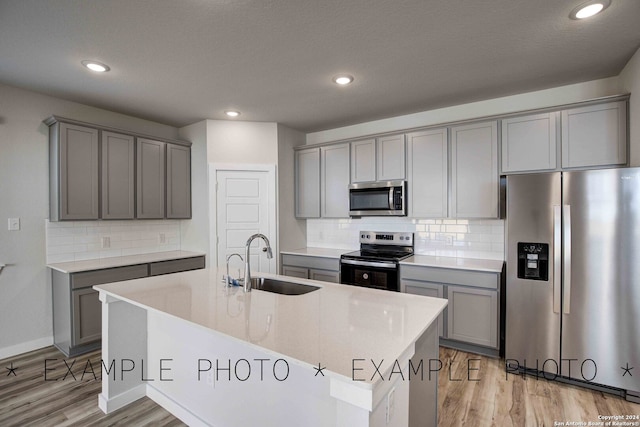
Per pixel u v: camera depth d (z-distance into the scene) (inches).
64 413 85.7
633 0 70.5
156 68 103.6
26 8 72.6
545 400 90.8
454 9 74.5
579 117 107.6
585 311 93.0
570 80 114.0
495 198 122.7
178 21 78.7
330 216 164.7
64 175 122.5
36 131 124.3
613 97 101.4
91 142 130.1
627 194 87.5
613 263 89.2
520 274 102.6
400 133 143.6
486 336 116.0
